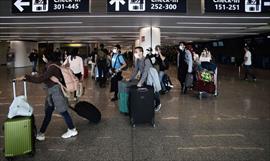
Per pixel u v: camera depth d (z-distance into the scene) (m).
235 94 9.84
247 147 4.42
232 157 4.00
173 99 8.87
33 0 7.16
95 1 8.80
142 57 6.93
